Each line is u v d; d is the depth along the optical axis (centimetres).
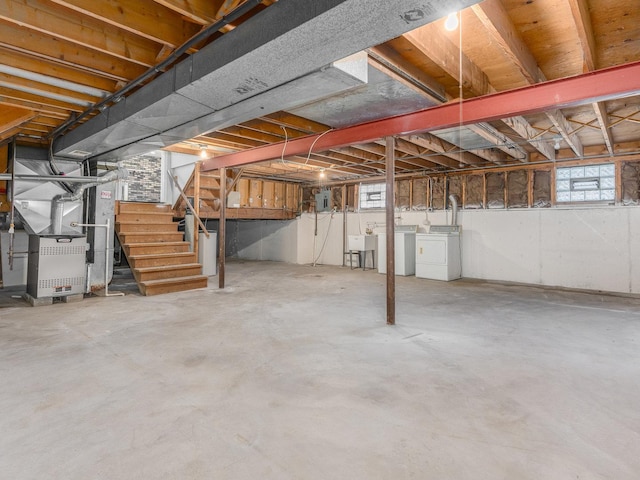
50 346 308
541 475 152
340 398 220
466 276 759
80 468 155
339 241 977
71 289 482
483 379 248
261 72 232
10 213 493
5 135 438
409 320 404
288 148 480
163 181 716
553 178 668
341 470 154
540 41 264
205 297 528
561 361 282
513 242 704
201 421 193
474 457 163
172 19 247
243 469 155
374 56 263
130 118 321
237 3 207
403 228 825
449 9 165
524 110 287
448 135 484
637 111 416
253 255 1150
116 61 296
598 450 169
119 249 826
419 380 246
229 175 811
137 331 354
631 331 365
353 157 680
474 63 305
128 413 200
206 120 326
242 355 291
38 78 300
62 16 232
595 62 280
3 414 198
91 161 543
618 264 600
